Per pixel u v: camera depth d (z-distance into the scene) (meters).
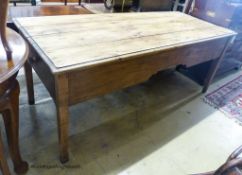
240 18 2.11
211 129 1.65
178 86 2.15
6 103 0.82
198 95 2.05
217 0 2.04
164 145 1.44
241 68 2.73
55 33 1.17
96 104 1.73
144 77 1.28
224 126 1.70
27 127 1.42
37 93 1.73
